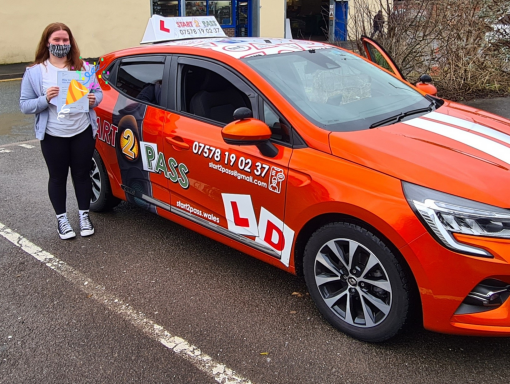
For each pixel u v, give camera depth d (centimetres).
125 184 431
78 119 407
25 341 303
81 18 1627
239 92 342
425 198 250
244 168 321
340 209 273
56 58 395
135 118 403
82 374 274
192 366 278
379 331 278
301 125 303
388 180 262
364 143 283
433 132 306
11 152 720
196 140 351
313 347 290
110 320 322
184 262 396
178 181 374
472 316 248
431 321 258
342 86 356
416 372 267
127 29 1728
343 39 1023
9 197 543
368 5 968
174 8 1848
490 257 237
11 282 371
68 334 309
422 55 970
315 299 308
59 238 443
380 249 264
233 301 341
